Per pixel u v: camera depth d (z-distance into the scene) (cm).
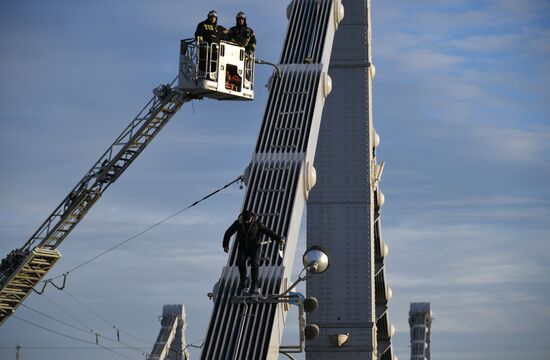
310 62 3950
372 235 4466
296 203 3559
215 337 3188
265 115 3828
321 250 2795
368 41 4606
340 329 4378
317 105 3841
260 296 3156
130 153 4075
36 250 4175
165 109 3897
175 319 5947
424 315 6347
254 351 3105
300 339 3170
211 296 3281
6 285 4238
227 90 3450
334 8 4184
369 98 4566
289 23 4144
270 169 3656
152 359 5691
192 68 3400
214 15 3416
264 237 3453
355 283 4416
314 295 4419
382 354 5631
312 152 3753
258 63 3625
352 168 4503
